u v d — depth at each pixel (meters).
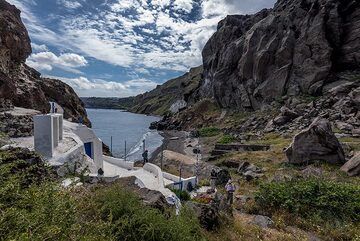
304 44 64.06
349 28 60.94
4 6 36.50
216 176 22.09
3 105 22.81
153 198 8.17
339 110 42.09
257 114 66.94
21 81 32.72
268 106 66.88
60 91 44.09
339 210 11.51
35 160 7.32
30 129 17.38
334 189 12.62
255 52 76.25
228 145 40.03
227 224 9.69
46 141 12.85
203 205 9.66
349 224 10.48
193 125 88.94
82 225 4.49
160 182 15.84
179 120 97.00
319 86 58.75
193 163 29.98
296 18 69.38
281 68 67.44
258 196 13.12
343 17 62.53
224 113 84.31
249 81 77.12
